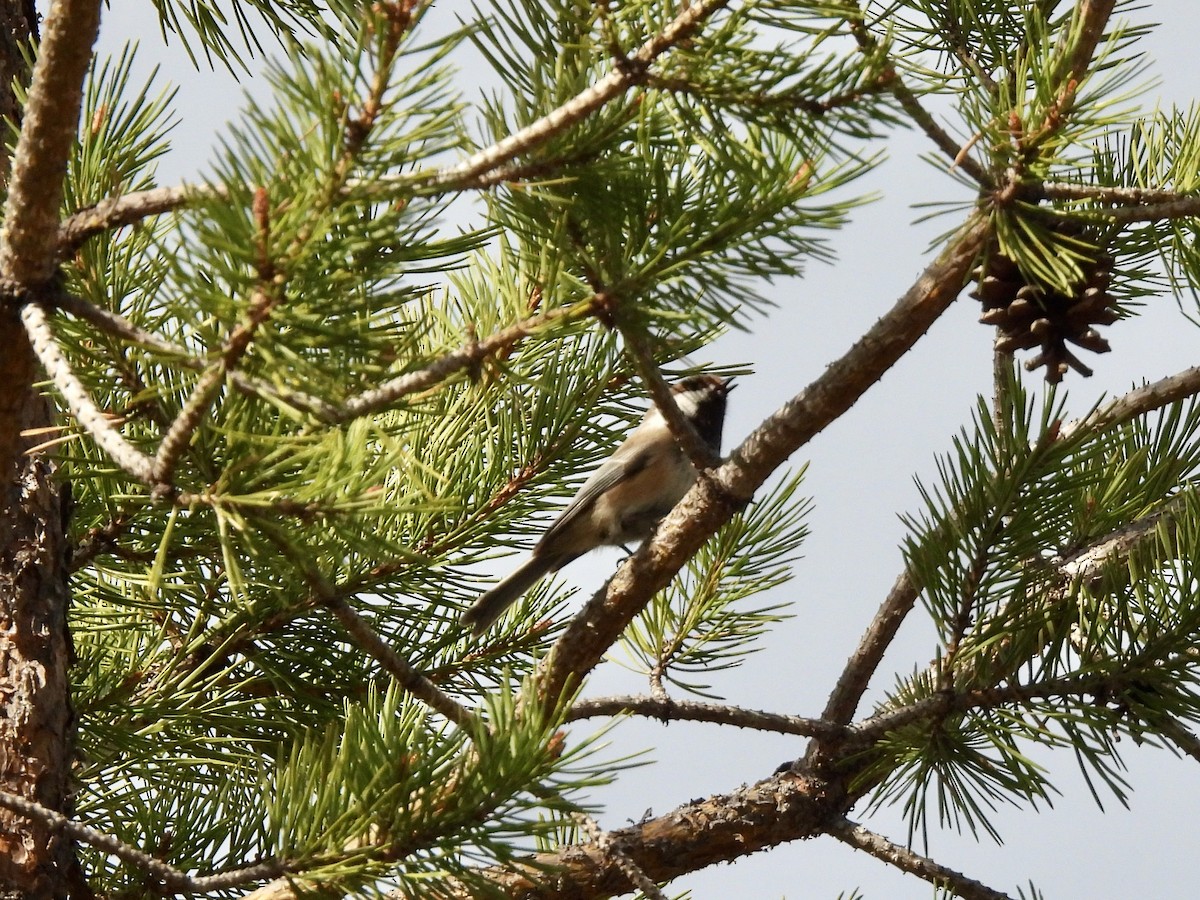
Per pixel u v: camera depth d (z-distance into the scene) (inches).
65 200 211.9
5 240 171.2
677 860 242.2
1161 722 202.8
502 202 179.5
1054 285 184.4
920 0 260.8
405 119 140.3
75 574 268.7
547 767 167.6
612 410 297.4
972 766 216.4
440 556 282.0
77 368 191.9
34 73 163.3
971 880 223.0
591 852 237.5
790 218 171.2
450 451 285.9
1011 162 181.8
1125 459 236.2
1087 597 210.8
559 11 163.2
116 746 252.5
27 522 223.3
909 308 207.6
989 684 213.3
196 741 257.8
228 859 223.9
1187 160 209.6
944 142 187.5
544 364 292.4
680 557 226.4
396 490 274.8
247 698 277.9
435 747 175.3
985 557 212.5
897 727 214.1
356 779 172.4
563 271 183.2
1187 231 243.1
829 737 244.8
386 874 166.9
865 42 172.9
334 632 279.3
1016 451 210.5
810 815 245.0
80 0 157.4
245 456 161.6
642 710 241.0
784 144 184.5
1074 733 202.4
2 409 186.1
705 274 176.9
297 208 138.2
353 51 138.3
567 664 235.3
